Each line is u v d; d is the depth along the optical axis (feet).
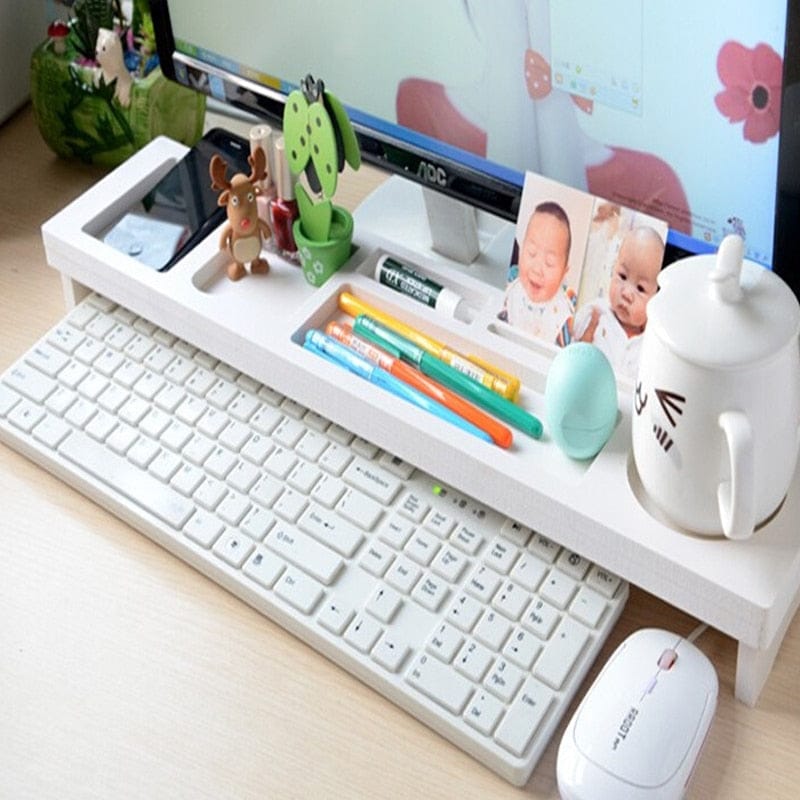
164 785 2.34
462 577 2.52
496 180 2.70
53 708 2.45
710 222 2.43
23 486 2.81
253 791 2.33
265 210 2.87
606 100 2.43
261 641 2.54
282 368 2.72
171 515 2.65
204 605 2.60
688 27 2.24
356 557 2.57
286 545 2.58
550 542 2.54
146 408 2.83
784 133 2.19
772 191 2.31
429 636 2.44
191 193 3.08
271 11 2.84
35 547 2.70
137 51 3.41
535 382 2.68
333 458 2.71
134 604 2.60
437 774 2.34
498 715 2.33
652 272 2.45
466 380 2.65
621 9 2.30
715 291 2.14
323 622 2.48
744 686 2.38
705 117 2.32
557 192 2.52
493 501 2.54
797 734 2.36
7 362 3.04
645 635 2.34
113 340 2.96
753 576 2.26
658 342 2.15
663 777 2.14
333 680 2.48
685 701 2.22
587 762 2.17
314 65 2.87
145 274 2.89
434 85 2.68
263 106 3.05
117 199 3.06
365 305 2.82
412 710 2.40
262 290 2.87
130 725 2.42
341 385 2.65
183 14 3.03
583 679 2.41
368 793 2.32
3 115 3.66
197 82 3.15
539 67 2.48
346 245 2.84
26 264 3.27
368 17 2.68
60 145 3.49
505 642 2.42
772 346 2.09
